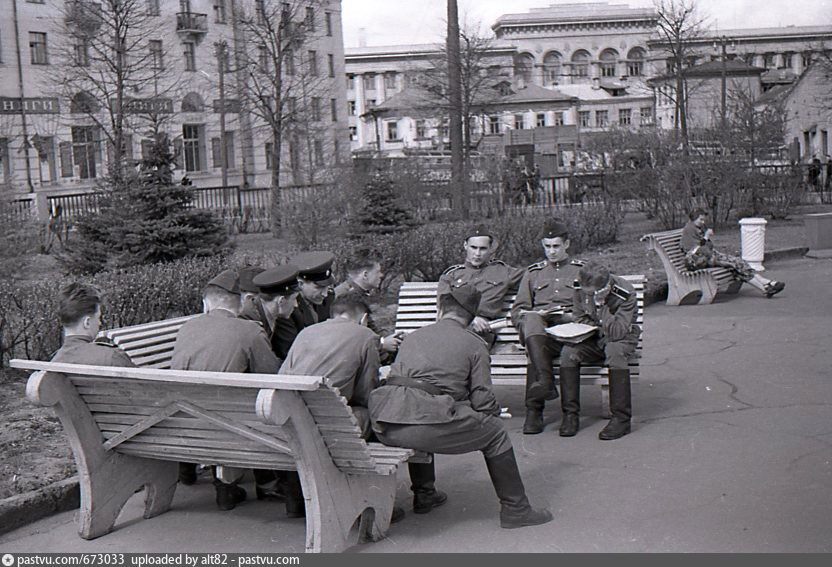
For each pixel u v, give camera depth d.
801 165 29.84
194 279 10.41
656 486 5.72
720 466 6.03
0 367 9.03
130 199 14.55
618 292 6.96
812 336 10.38
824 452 6.19
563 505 5.49
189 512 5.73
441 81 40.09
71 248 14.57
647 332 11.30
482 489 5.93
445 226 15.62
